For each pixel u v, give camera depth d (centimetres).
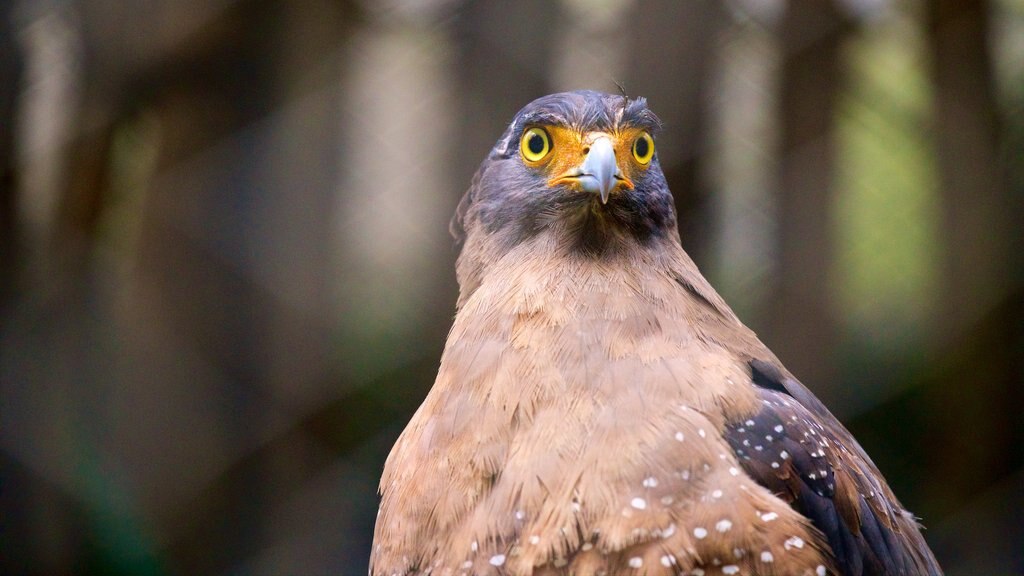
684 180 1172
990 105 1366
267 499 1091
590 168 604
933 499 1337
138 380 1057
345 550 1101
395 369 1225
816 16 1269
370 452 1166
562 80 1170
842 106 1320
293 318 1108
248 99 1080
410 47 1191
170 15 1014
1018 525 1327
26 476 1012
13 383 1022
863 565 599
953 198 1366
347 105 1155
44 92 1027
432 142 1212
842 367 1313
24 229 1034
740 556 524
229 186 1084
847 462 618
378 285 1245
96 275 1066
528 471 535
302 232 1111
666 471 528
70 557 1009
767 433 568
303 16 1101
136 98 1037
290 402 1105
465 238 709
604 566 522
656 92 1154
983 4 1360
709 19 1166
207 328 1080
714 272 1225
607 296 582
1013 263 1367
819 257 1276
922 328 1389
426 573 559
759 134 1272
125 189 1085
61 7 1013
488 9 1176
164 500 1047
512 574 530
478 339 584
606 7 1171
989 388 1347
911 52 1370
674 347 572
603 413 541
